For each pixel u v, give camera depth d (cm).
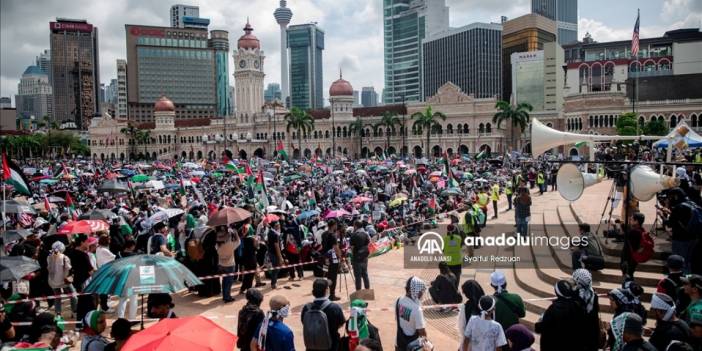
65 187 5072
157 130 17462
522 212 2400
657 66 12525
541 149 1806
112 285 1047
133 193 4259
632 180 1527
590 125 10525
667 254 1677
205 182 5409
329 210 3122
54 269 1582
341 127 14738
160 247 1833
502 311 1080
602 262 1566
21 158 17000
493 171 6034
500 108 10869
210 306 1758
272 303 990
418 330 1046
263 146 15725
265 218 2223
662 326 957
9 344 1070
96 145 18412
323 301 1047
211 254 1878
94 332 1019
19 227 2569
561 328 944
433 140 13275
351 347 1034
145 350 759
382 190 4412
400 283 2031
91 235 2102
